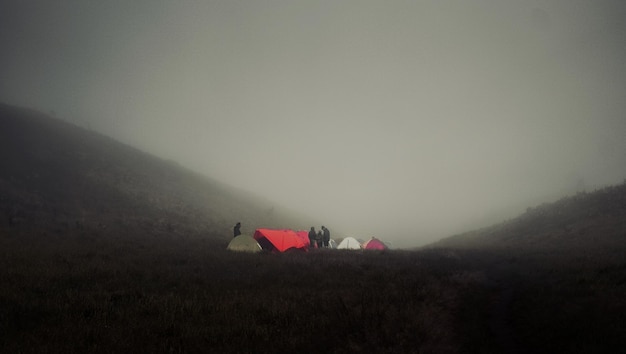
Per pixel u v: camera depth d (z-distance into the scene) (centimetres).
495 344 647
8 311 715
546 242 2430
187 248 2059
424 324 743
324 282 1160
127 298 886
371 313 791
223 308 818
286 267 1470
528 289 1018
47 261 1270
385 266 1491
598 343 595
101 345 582
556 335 653
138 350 571
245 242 2159
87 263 1297
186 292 990
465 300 958
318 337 666
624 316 707
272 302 885
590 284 992
